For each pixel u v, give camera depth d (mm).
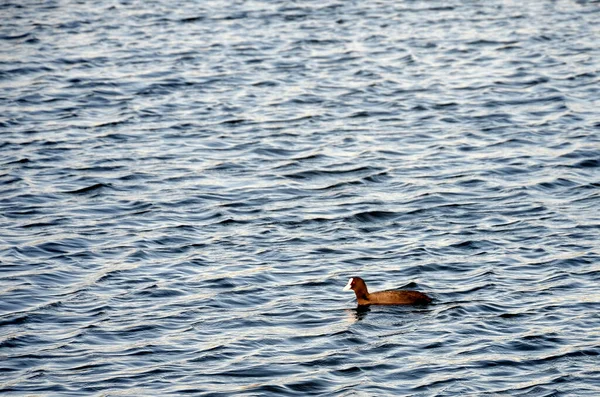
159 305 39281
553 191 51031
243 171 54375
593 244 44406
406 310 38531
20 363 34812
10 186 51844
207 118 62656
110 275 41906
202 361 34906
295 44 78125
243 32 81562
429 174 53625
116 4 90688
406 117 62656
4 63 72812
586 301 39062
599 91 66312
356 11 88312
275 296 40062
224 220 47844
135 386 33250
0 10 88062
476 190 51281
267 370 34250
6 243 44938
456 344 35875
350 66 72750
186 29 82562
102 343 36250
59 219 47906
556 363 34594
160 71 71500
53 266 42812
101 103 65438
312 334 36781
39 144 57938
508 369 34250
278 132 60188
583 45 76812
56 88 67938
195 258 43625
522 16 86000
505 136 59094
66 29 82000
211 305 39281
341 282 41281
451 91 67125
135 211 48906
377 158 56000
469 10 88438
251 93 67250
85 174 53656
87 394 32781
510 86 67812
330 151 57125
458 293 40062
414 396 32656
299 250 44500
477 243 44812
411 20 85188
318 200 50375
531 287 40469
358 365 34594
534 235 45594
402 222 47531
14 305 39125
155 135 59812
